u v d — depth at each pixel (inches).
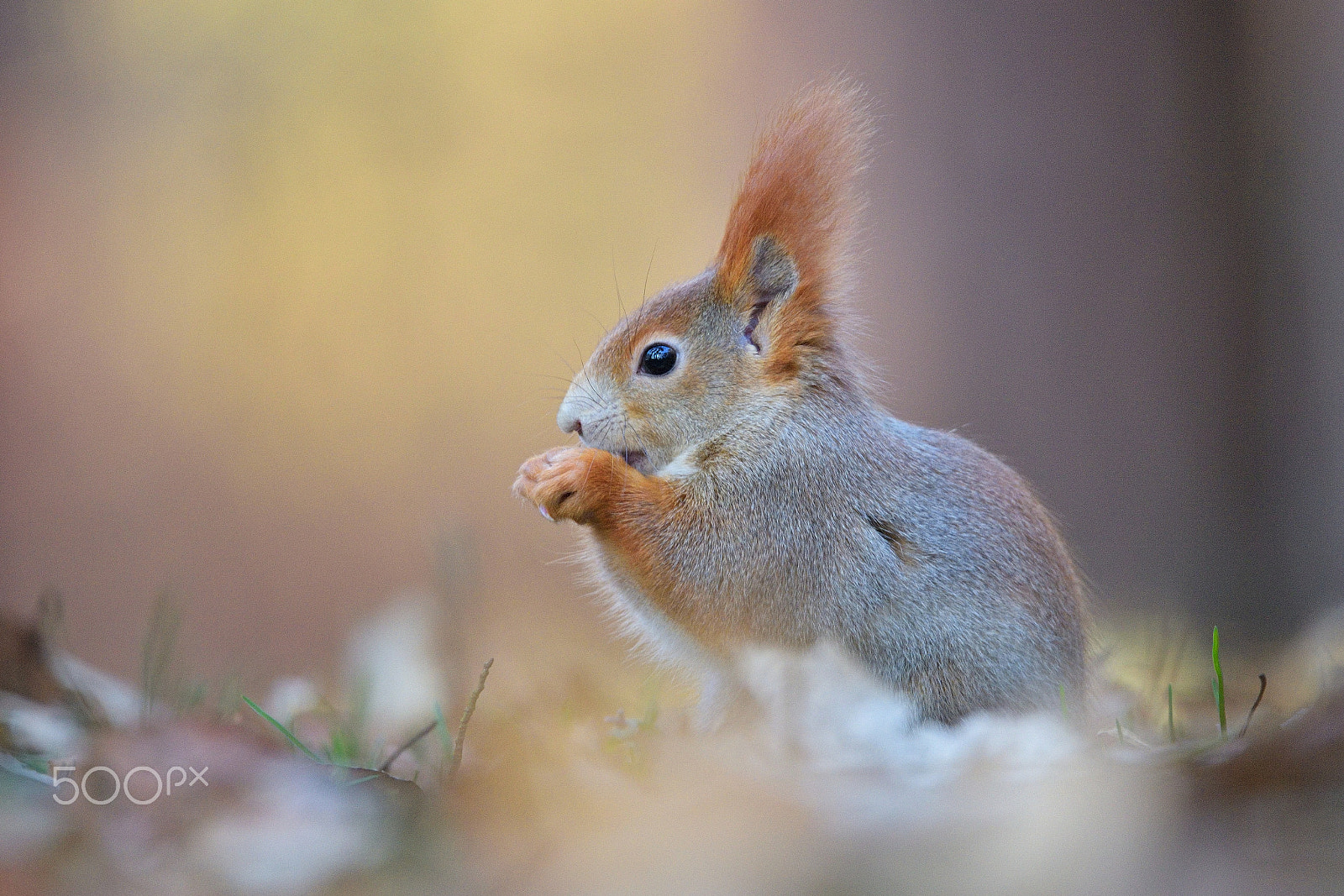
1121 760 147.6
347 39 253.3
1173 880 146.0
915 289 229.5
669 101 253.9
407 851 146.9
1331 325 214.1
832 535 151.3
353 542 247.6
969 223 230.1
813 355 151.8
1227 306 226.1
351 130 255.8
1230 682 158.2
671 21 251.9
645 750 149.8
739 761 148.5
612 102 255.9
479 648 157.8
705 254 254.2
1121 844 146.3
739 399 151.8
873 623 151.1
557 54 255.0
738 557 151.4
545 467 151.6
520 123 256.8
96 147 244.5
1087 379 229.1
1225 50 223.9
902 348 229.5
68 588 230.5
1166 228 227.6
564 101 256.4
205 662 187.5
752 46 245.1
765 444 151.6
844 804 147.1
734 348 151.9
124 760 148.3
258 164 252.8
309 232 255.1
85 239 243.9
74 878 146.6
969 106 229.9
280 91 252.8
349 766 148.9
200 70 249.3
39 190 241.4
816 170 151.9
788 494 151.4
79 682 152.2
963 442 152.4
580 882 146.4
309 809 147.4
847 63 236.4
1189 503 226.7
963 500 151.4
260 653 205.6
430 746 151.9
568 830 147.0
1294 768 146.6
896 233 229.8
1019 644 150.9
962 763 148.3
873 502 151.3
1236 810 146.5
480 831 147.1
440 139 257.3
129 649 207.3
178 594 229.5
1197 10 224.7
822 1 238.5
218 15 249.1
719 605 151.5
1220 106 224.8
